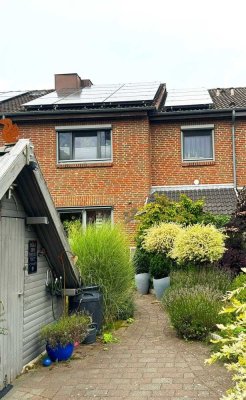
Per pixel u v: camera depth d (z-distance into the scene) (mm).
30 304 6461
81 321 6797
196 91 19891
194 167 16500
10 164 5195
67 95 18344
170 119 16516
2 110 16938
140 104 16203
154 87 19047
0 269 5492
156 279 11242
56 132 16531
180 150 16578
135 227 15703
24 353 6188
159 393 5172
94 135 16656
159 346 7082
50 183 16375
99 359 6527
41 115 16250
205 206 14883
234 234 11539
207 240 10305
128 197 16047
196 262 10664
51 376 5871
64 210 16281
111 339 7480
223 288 9273
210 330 7199
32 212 6422
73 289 7574
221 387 5273
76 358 6598
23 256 6262
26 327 6289
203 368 5945
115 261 8875
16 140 6004
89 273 8656
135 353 6762
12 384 5609
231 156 16406
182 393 5145
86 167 16297
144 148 16125
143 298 11547
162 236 11539
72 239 9203
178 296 8242
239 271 10688
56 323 6828
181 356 6512
